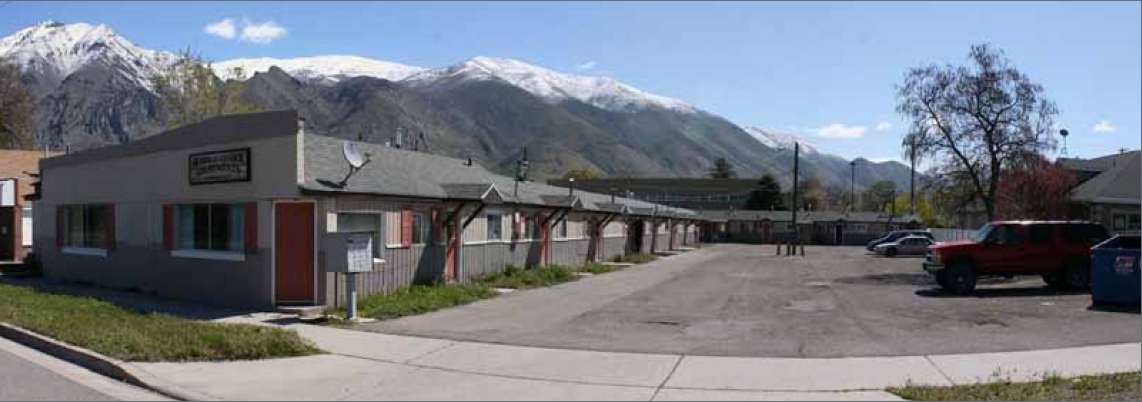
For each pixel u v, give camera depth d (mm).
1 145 58625
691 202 115625
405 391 9125
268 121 16828
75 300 17391
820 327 13883
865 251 59719
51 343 12062
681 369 10188
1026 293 19547
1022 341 12109
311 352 11367
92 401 8805
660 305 17734
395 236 18953
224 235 18203
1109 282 16578
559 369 10266
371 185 17984
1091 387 8992
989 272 20125
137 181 20891
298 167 16281
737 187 114500
